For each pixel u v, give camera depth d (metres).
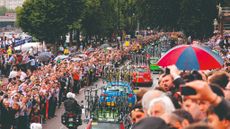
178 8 98.06
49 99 37.53
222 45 69.69
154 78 62.84
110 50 80.62
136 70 55.62
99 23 114.12
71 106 30.83
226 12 96.50
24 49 82.50
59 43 92.62
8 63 58.19
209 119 6.03
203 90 6.31
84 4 93.38
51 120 37.66
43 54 61.34
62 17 90.94
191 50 12.34
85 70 55.38
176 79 9.66
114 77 53.06
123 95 33.69
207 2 93.75
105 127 26.28
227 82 9.00
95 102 30.72
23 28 92.38
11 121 29.44
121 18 133.25
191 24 93.50
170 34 128.00
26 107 30.30
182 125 6.05
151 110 7.36
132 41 121.00
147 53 74.25
